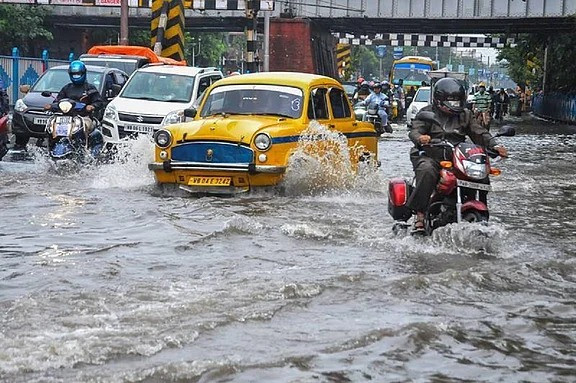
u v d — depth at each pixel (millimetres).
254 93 17125
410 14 64125
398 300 8164
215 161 15617
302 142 16141
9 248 10461
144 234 11562
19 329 6898
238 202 14898
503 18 62406
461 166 10797
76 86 20578
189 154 15766
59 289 8297
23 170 19266
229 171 15531
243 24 67625
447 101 11320
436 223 11172
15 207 13742
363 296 8266
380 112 35250
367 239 11344
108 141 22891
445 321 7434
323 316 7570
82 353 6328
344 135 17375
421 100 49594
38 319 7191
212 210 13688
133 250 10422
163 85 24203
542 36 74125
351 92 53094
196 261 9812
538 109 79062
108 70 27156
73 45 75312
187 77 24422
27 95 25078
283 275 9078
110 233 11609
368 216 13477
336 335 7000
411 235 11203
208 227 12180
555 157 27797
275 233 11672
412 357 6531
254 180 15625
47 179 17641
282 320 7395
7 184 16609
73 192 15680
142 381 5859
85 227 12047
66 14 66875
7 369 5988
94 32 78625
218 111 17109
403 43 81625
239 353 6512
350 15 65250
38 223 12305
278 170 15562
